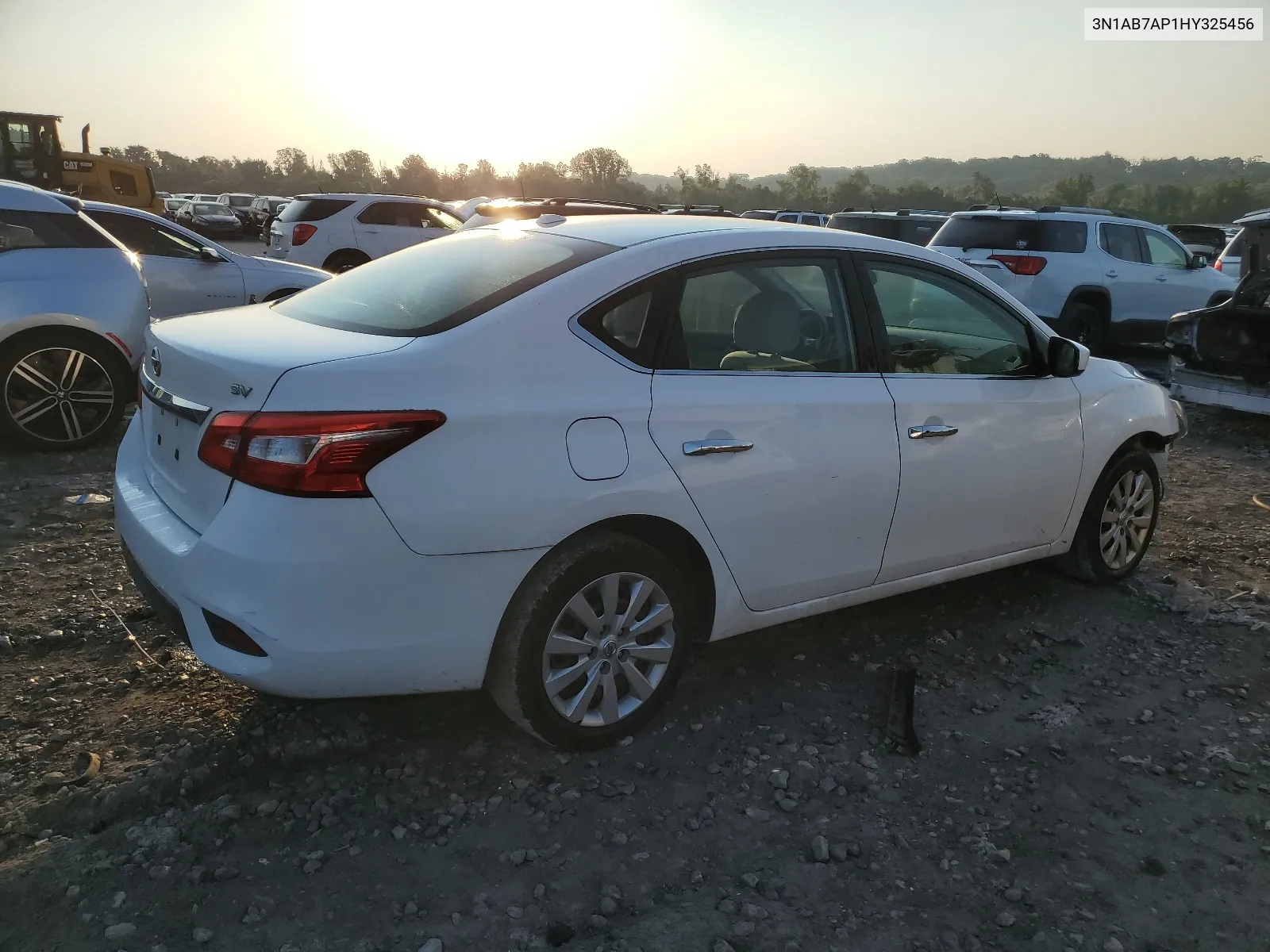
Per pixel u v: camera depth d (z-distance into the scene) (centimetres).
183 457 285
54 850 260
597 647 305
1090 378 441
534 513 277
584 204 1316
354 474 253
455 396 267
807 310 347
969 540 397
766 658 392
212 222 3850
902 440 359
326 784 296
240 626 257
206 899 246
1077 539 458
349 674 267
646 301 308
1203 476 685
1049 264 1138
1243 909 260
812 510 338
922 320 383
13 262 601
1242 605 457
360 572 258
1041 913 255
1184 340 828
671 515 304
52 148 2391
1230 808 304
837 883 264
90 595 409
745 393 320
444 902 250
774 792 303
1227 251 1421
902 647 407
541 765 310
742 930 244
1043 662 399
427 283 321
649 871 266
